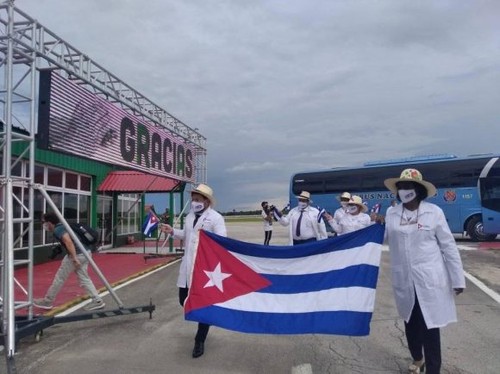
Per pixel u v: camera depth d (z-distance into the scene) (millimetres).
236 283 5488
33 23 7785
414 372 4965
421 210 4637
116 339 6586
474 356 5574
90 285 8633
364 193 25141
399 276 4727
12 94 7230
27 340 6578
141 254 18547
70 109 9453
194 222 6145
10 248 6430
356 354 5730
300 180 27109
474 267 13312
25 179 7312
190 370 5270
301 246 5520
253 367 5344
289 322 5188
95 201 19859
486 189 21609
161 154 16188
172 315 7996
